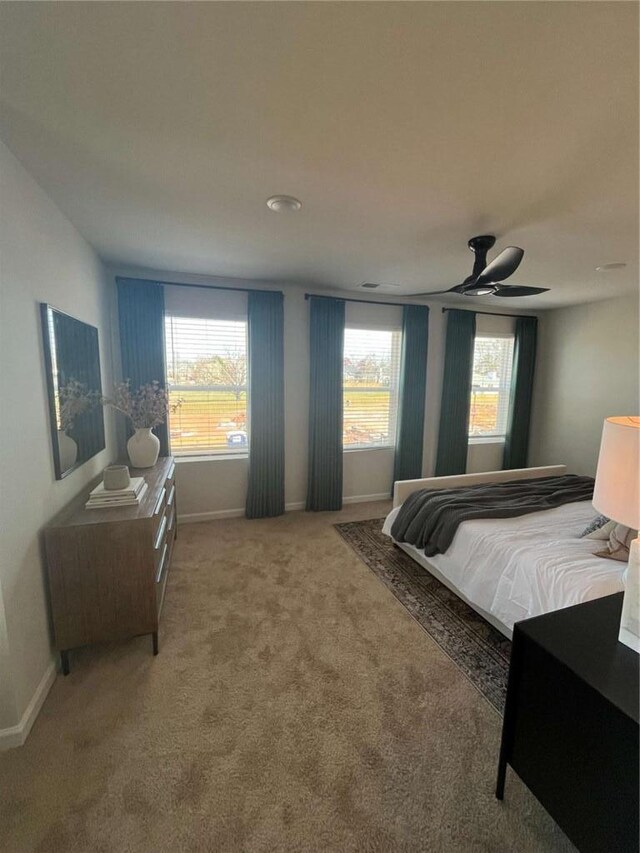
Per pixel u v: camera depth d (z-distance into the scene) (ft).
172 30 3.30
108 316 10.56
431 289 12.83
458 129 4.61
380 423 14.83
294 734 5.01
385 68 3.67
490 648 6.68
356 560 9.89
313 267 10.43
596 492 4.35
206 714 5.30
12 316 5.05
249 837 3.87
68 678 5.92
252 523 12.35
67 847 3.78
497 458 17.21
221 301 11.91
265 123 4.55
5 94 4.05
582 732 3.34
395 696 5.64
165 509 8.41
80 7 3.10
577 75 3.71
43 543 5.78
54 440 6.17
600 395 14.58
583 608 4.33
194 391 12.20
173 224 7.55
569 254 9.18
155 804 4.17
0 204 4.82
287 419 13.24
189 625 7.21
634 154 5.06
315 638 6.89
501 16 3.13
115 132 4.73
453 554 8.00
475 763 4.66
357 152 5.12
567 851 3.78
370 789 4.34
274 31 3.30
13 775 4.46
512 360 16.70
